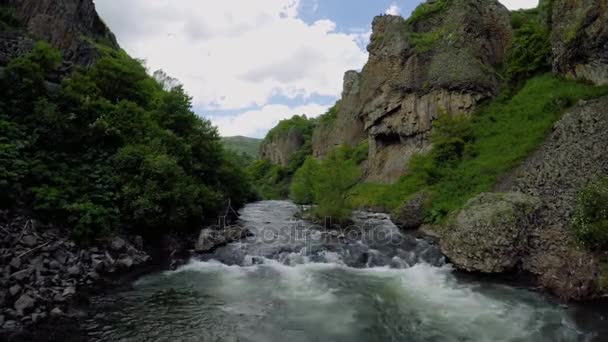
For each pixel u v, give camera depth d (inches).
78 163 653.9
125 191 648.4
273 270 637.9
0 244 453.4
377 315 462.3
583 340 384.8
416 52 1470.2
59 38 1150.3
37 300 402.0
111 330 389.4
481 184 891.4
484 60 1406.3
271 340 390.9
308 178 1088.2
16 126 597.0
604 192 521.0
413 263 676.7
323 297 521.7
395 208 1092.5
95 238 574.9
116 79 999.0
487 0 1519.4
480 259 586.9
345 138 2263.8
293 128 3986.2
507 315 453.1
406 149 1489.9
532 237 589.9
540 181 719.1
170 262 645.3
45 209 541.6
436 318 452.1
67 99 704.4
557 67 1074.7
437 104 1362.0
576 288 474.9
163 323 416.5
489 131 1112.8
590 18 919.0
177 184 722.2
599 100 793.6
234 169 1270.9
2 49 889.5
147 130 829.8
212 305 478.3
